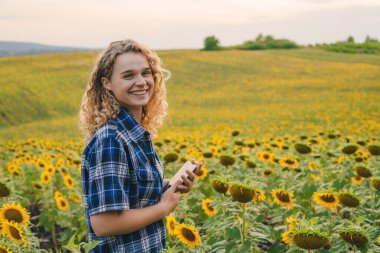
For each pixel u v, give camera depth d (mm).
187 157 7934
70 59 57875
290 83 47219
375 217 4137
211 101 41344
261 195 3678
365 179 5109
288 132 22797
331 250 2898
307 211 5066
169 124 30547
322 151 8547
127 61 2488
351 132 19641
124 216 2279
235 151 8594
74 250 2230
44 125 34562
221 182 3346
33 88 44344
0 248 2859
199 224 5902
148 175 2396
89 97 2584
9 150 13484
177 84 48469
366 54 68688
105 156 2287
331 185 5496
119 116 2451
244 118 32250
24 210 3291
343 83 45438
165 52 67062
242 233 3123
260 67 56000
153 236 2465
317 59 61656
